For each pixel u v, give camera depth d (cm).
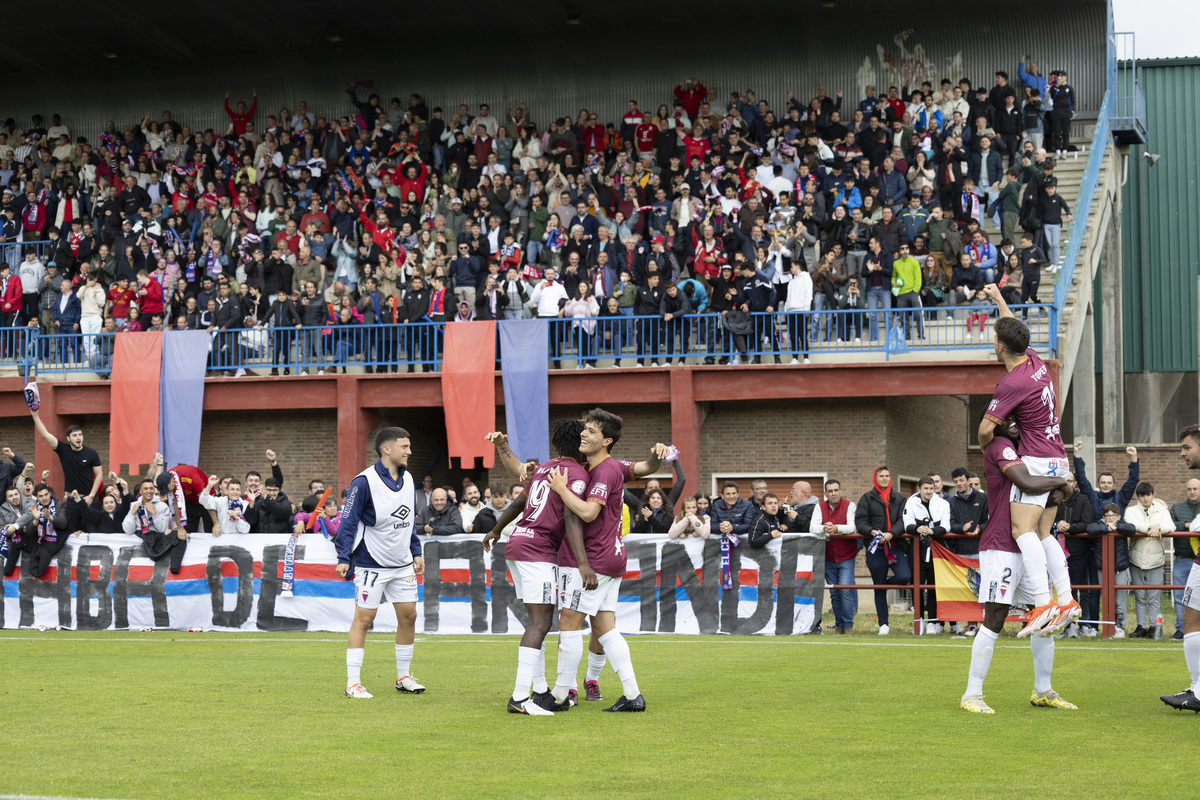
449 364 2139
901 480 2214
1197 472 2630
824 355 2072
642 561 1466
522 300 2253
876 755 621
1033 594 773
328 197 2650
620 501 799
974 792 530
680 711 784
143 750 642
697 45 3045
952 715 758
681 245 2334
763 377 2058
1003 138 2462
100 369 2352
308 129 2914
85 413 2347
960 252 2152
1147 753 624
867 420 2122
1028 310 1989
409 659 895
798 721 738
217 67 3300
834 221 2225
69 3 2894
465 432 2127
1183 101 3244
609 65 3116
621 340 2173
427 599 1488
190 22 3027
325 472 2341
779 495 2169
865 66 2964
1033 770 580
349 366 2241
